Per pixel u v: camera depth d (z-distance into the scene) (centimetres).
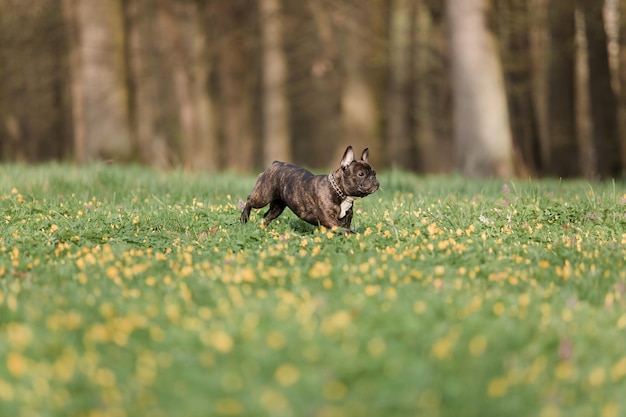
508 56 2984
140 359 573
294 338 585
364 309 661
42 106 4856
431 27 3500
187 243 1070
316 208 1073
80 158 2855
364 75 3084
